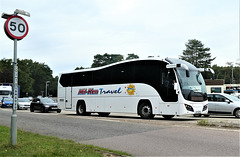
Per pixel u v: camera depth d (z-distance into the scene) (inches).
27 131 432.8
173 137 380.2
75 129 479.2
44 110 1063.0
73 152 268.4
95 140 368.5
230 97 778.8
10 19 268.5
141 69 695.1
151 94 663.1
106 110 772.0
